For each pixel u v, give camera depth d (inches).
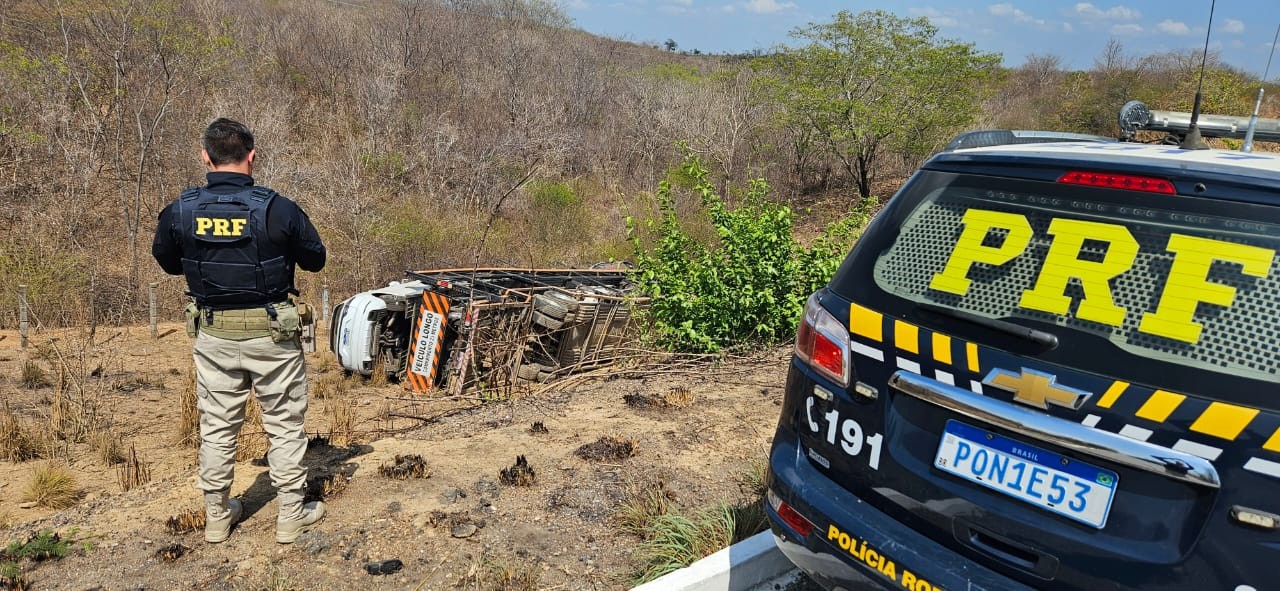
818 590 127.3
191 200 121.0
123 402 309.1
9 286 441.1
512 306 329.7
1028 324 81.4
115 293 503.8
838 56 871.1
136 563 127.6
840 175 974.4
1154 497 72.7
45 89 626.8
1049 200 86.6
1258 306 71.9
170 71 667.4
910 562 87.0
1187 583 70.8
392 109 858.1
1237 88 852.0
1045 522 78.9
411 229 632.4
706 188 321.7
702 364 273.3
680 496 157.0
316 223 639.1
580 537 140.8
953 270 89.5
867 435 93.6
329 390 337.4
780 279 299.3
